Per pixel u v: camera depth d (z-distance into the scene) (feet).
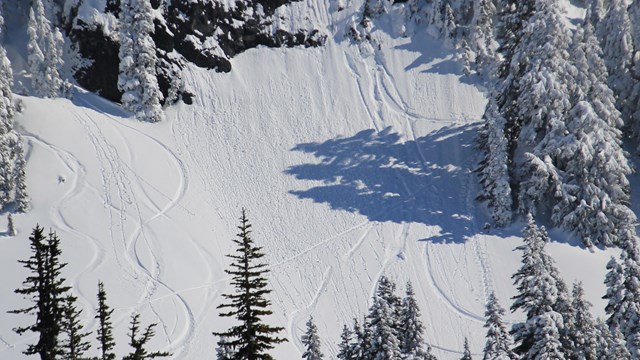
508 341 82.12
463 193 182.09
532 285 82.64
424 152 195.21
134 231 164.25
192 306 144.25
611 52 189.47
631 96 188.85
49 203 169.78
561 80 169.48
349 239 170.40
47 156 180.55
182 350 130.21
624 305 91.71
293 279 158.92
